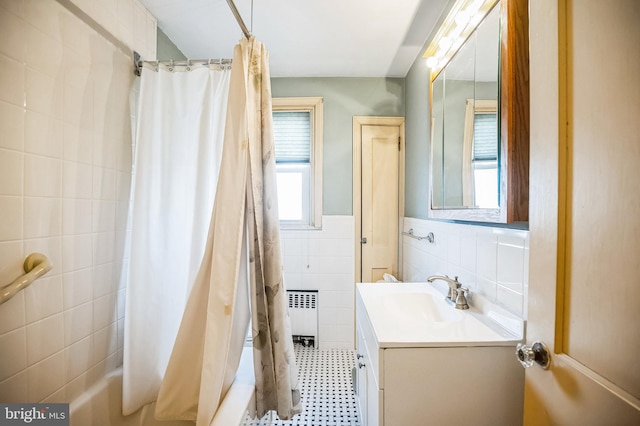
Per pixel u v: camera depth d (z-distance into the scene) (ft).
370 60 6.70
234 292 3.21
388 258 7.59
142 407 4.08
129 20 4.42
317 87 7.52
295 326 7.45
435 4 4.83
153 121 4.29
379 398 2.66
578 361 1.67
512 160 2.88
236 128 3.41
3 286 2.73
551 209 1.86
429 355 2.66
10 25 2.78
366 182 7.57
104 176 3.93
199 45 6.02
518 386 2.65
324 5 4.83
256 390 3.61
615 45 1.45
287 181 7.81
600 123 1.54
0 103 2.71
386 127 7.57
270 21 5.25
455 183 4.25
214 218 3.40
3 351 2.79
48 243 3.17
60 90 3.28
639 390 1.34
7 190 2.77
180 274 4.37
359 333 4.41
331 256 7.52
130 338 3.92
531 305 2.06
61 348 3.34
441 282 4.50
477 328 2.97
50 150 3.18
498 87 3.12
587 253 1.62
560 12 1.78
